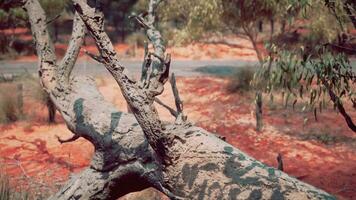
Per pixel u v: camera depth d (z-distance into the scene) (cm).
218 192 296
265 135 949
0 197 449
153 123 303
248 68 1382
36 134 955
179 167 315
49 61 429
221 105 1212
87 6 284
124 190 375
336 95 348
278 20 949
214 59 2220
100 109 393
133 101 301
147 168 338
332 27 852
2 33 2270
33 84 1113
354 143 891
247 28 1034
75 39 433
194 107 1219
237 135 958
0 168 548
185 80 1580
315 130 973
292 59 322
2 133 962
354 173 726
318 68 323
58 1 1955
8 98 1084
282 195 276
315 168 758
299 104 1130
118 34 3155
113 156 360
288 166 771
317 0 451
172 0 1191
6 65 1920
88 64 1894
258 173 292
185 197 312
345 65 341
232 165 301
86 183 373
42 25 430
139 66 1888
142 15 370
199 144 314
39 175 697
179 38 1153
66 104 415
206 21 1047
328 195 276
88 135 382
